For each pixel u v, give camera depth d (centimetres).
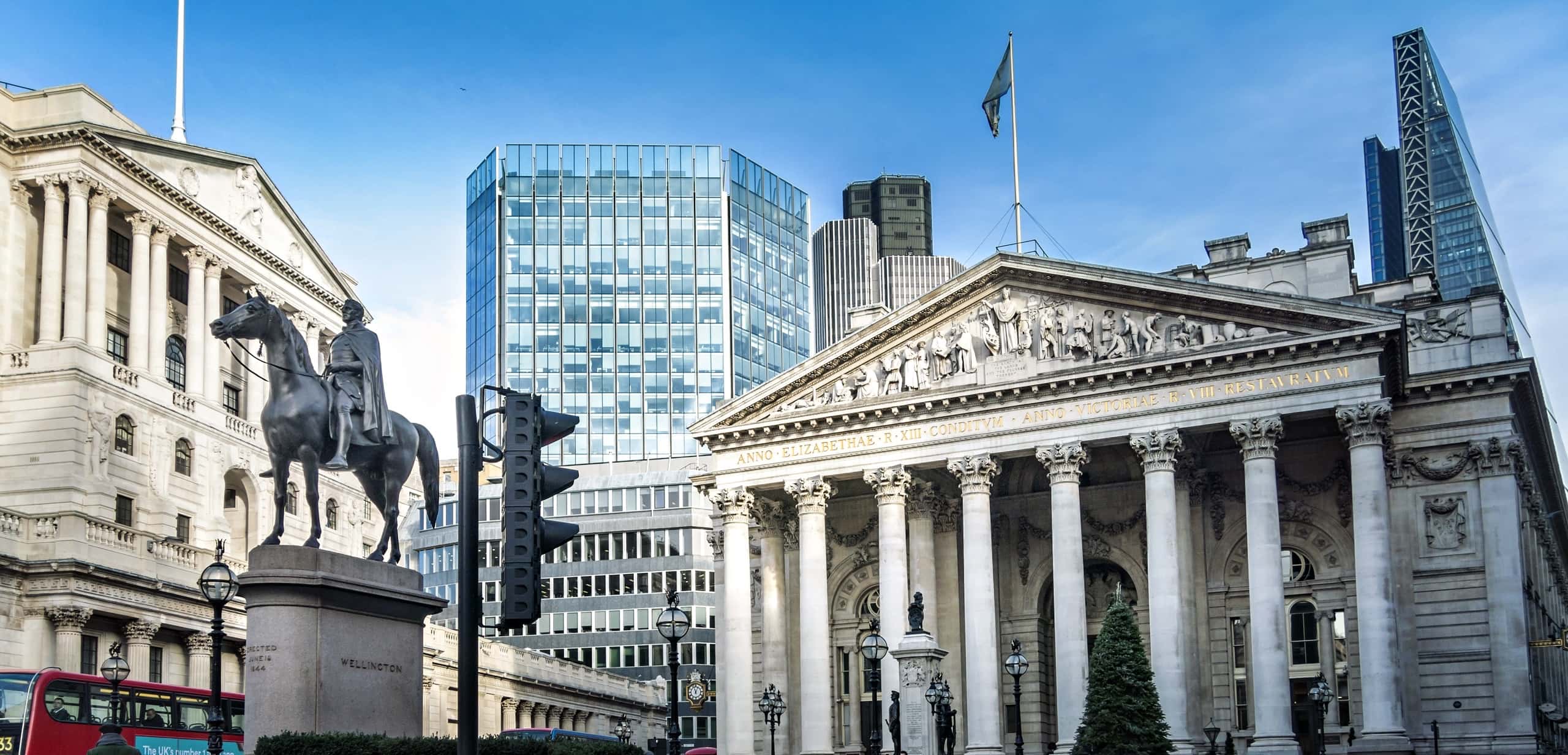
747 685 8931
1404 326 7775
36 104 9475
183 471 9869
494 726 12556
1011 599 9338
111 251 9744
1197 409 7944
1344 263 8881
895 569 8550
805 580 8806
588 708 14575
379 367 3944
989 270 8488
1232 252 9288
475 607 2303
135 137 9650
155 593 8869
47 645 8200
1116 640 7238
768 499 9519
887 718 8375
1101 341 8231
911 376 8688
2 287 9088
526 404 2372
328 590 3478
